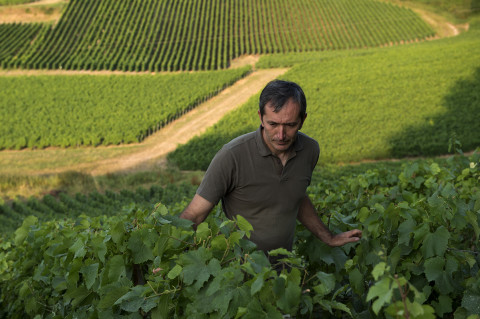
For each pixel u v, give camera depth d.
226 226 1.98
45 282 3.17
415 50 59.41
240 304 1.67
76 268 2.27
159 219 2.15
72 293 2.30
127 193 25.55
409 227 2.19
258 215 2.54
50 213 21.77
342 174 27.62
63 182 28.19
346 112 45.97
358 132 41.34
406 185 4.21
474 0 74.75
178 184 28.92
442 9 75.31
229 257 1.92
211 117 46.81
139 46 64.62
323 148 38.00
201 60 61.06
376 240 2.24
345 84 52.12
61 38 68.25
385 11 77.19
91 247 2.36
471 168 4.32
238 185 2.48
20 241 3.55
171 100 50.09
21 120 47.25
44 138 42.38
